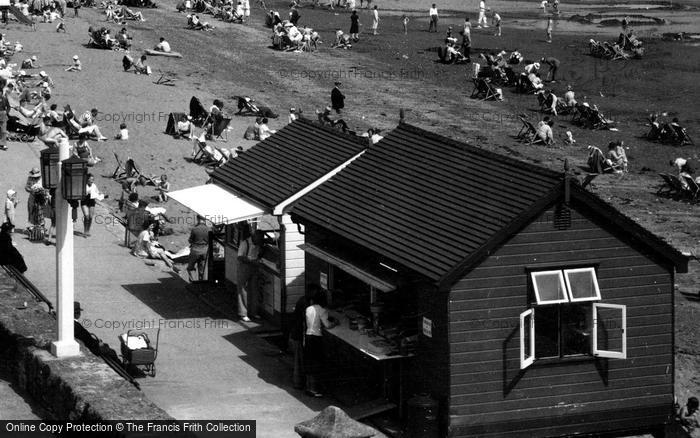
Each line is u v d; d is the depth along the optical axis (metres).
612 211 24.05
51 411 21.44
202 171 48.06
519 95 68.19
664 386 24.92
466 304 23.45
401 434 23.81
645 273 24.59
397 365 24.83
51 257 33.84
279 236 29.70
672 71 75.56
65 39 73.00
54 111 50.09
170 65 69.44
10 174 41.78
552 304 23.81
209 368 26.77
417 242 24.58
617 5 118.50
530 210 23.55
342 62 75.19
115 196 43.47
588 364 24.34
